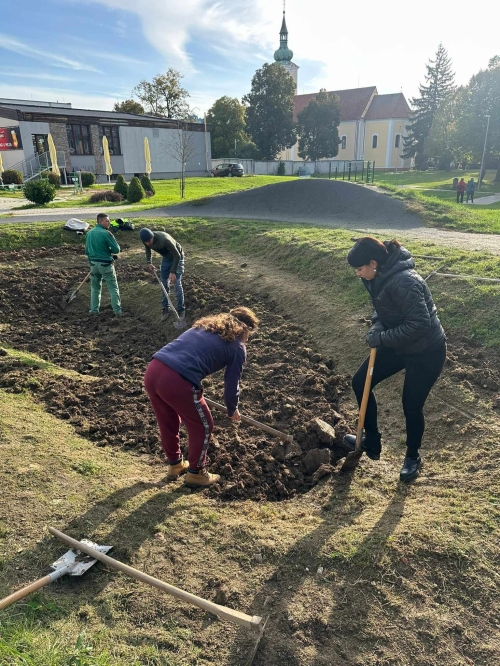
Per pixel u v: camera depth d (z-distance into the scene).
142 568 3.06
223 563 3.15
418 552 3.15
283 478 4.36
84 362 7.28
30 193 21.64
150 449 4.73
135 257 11.95
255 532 3.42
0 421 4.74
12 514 3.39
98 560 3.06
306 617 2.77
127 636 2.60
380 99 73.88
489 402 4.92
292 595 2.92
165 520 3.49
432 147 60.94
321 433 4.80
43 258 12.04
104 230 8.74
